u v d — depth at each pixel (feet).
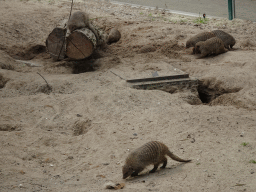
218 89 31.63
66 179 15.49
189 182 14.42
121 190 13.94
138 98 27.35
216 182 14.23
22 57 40.96
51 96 27.78
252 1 63.77
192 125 21.91
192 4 69.21
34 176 15.66
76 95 27.78
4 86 30.89
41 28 51.11
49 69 35.45
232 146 18.42
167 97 28.19
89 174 16.22
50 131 21.85
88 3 72.64
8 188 13.79
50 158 18.10
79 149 19.49
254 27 52.11
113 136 20.80
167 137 20.34
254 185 13.58
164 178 15.16
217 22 55.98
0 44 43.01
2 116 23.26
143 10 67.15
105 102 26.40
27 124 22.50
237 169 15.48
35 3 67.51
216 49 38.50
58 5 67.82
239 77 31.78
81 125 23.15
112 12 64.85
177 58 39.45
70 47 35.37
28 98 27.20
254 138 19.44
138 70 34.47
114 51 42.55
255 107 25.77
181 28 50.98
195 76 33.91
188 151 18.24
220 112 24.32
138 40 46.03
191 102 29.01
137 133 21.24
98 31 39.78
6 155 17.78
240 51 40.70
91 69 36.63
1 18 52.42
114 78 32.27
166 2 72.33
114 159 17.92
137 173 15.80
